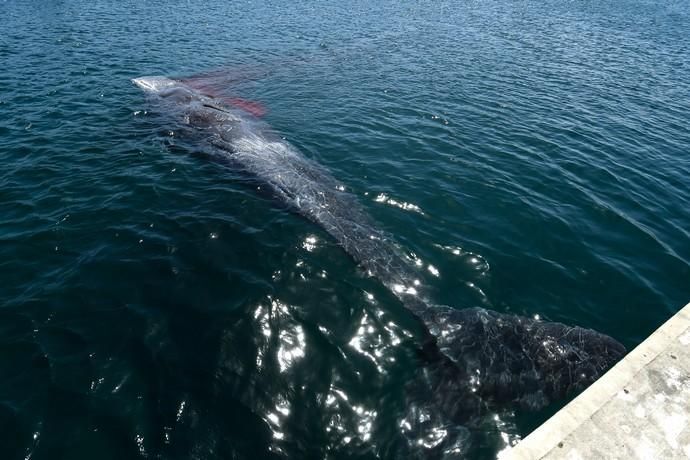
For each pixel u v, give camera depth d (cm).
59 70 1811
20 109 1433
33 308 717
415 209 1020
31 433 546
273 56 2208
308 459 541
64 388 598
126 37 2389
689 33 3109
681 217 1052
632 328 753
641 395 591
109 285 765
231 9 3228
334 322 718
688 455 537
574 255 905
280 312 725
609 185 1164
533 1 4066
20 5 2955
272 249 861
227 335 680
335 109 1560
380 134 1375
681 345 647
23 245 853
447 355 675
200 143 1277
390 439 568
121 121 1398
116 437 547
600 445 543
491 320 734
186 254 838
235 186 1073
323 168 1173
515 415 604
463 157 1255
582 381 646
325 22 2978
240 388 610
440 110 1566
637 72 2142
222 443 547
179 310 719
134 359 639
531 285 829
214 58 2153
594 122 1547
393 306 757
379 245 898
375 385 628
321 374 637
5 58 1900
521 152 1302
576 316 771
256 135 1340
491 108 1606
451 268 856
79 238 877
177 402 587
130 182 1066
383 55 2231
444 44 2469
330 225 944
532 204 1056
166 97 1597
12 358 636
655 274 867
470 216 1005
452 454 556
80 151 1202
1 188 1023
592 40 2723
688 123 1602
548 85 1881
